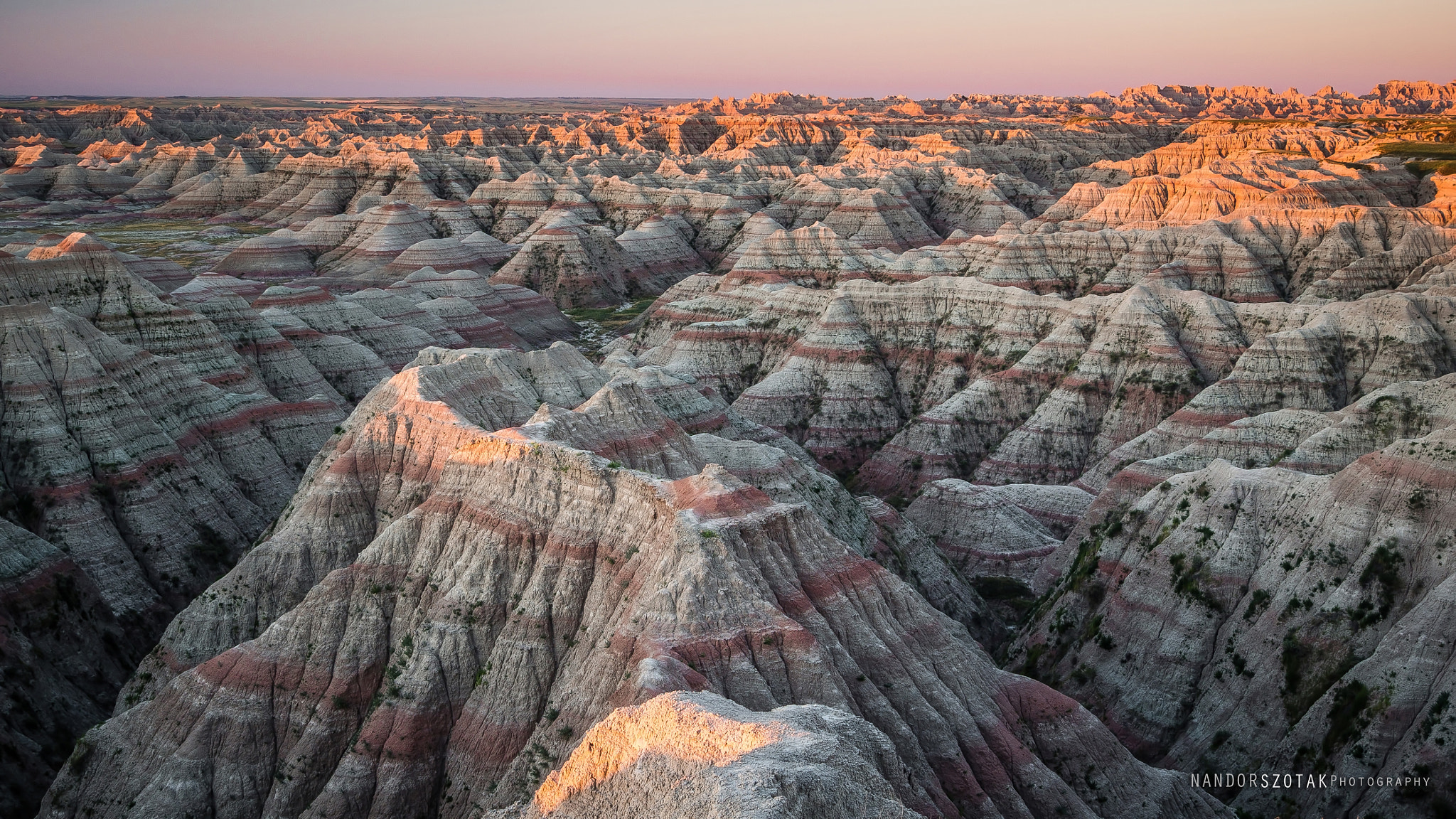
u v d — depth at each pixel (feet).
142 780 181.37
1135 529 237.04
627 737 120.57
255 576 215.51
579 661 170.71
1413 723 172.96
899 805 106.93
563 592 179.93
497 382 266.77
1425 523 195.42
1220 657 205.77
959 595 265.75
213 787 177.88
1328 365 351.67
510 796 155.94
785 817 98.37
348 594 193.67
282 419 328.49
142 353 302.66
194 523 271.28
